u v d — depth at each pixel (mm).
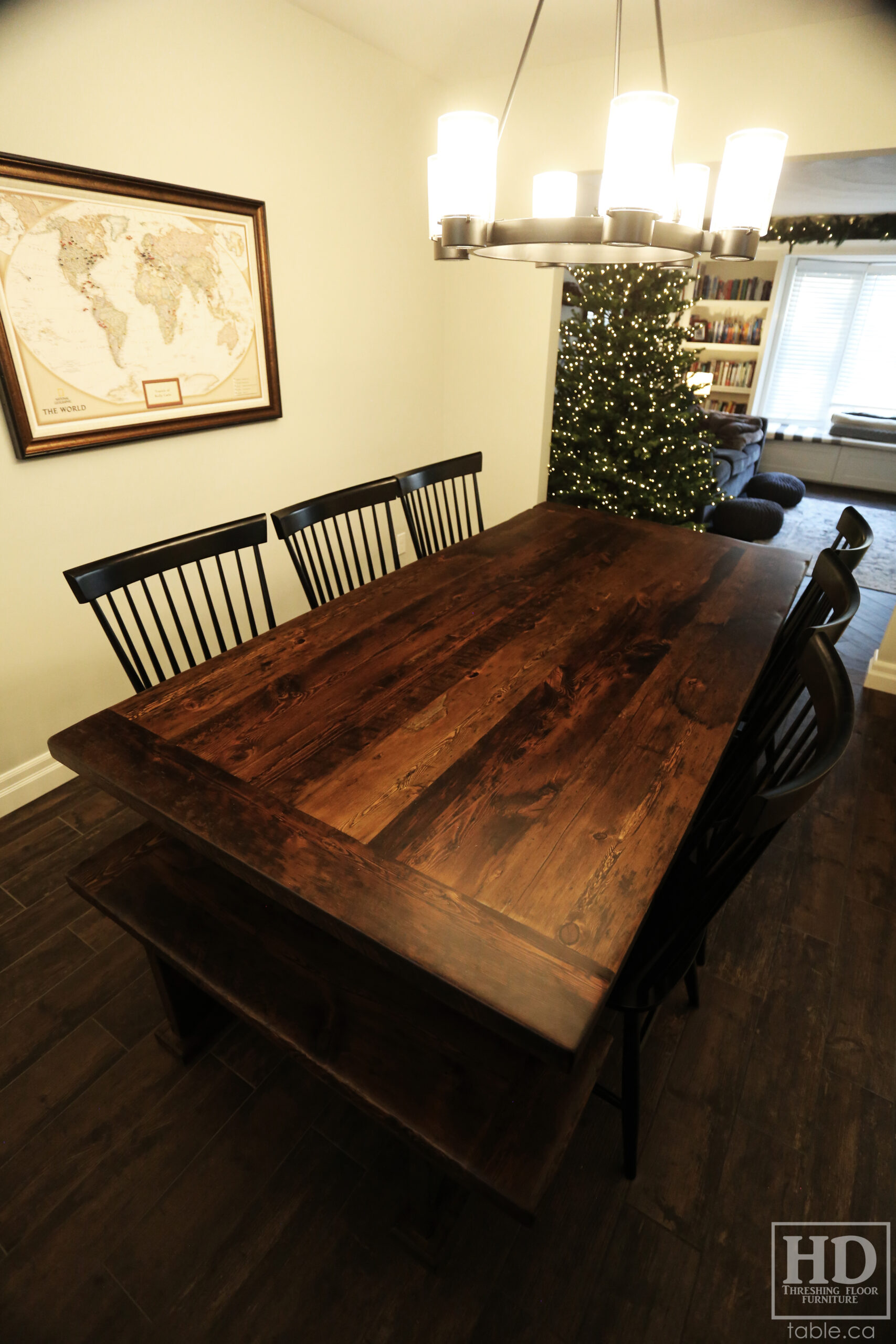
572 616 1805
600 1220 1269
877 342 6883
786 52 2605
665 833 1068
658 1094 1465
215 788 1169
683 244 1209
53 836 2164
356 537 3486
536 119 3166
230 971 1164
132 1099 1447
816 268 6766
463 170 1162
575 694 1445
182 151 2242
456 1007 861
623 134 1032
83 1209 1273
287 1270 1196
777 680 1855
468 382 3791
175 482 2523
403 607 1857
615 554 2250
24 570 2143
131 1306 1152
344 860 1019
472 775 1195
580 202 4090
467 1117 955
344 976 1157
